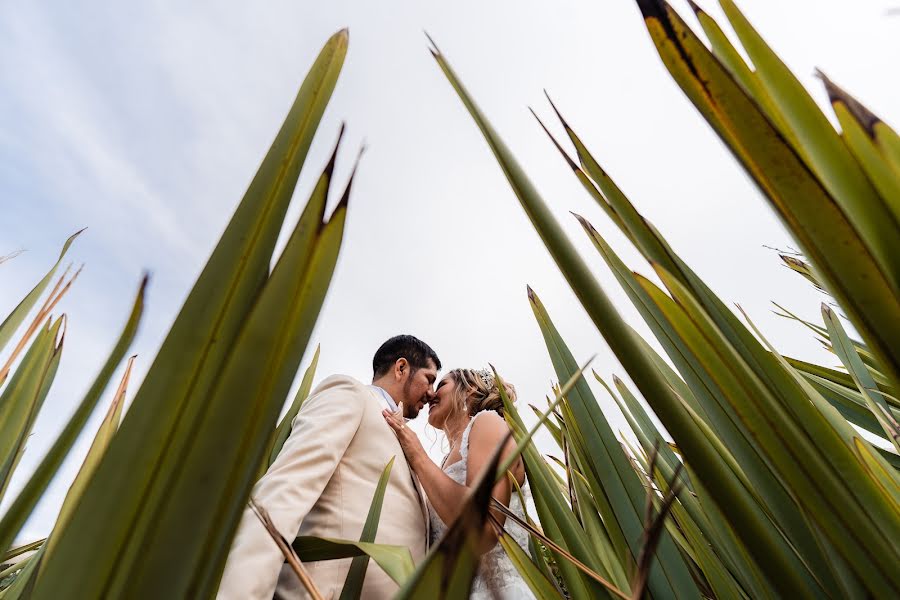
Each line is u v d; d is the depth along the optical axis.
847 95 0.27
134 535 0.16
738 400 0.30
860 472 0.27
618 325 0.26
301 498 0.87
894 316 0.23
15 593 0.48
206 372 0.18
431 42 0.33
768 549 0.25
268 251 0.20
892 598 0.24
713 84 0.25
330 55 0.24
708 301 0.36
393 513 1.07
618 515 0.50
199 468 0.17
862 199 0.25
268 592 0.74
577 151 0.41
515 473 1.19
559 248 0.28
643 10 0.27
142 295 0.28
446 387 1.89
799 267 1.07
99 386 0.29
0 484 0.49
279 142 0.22
